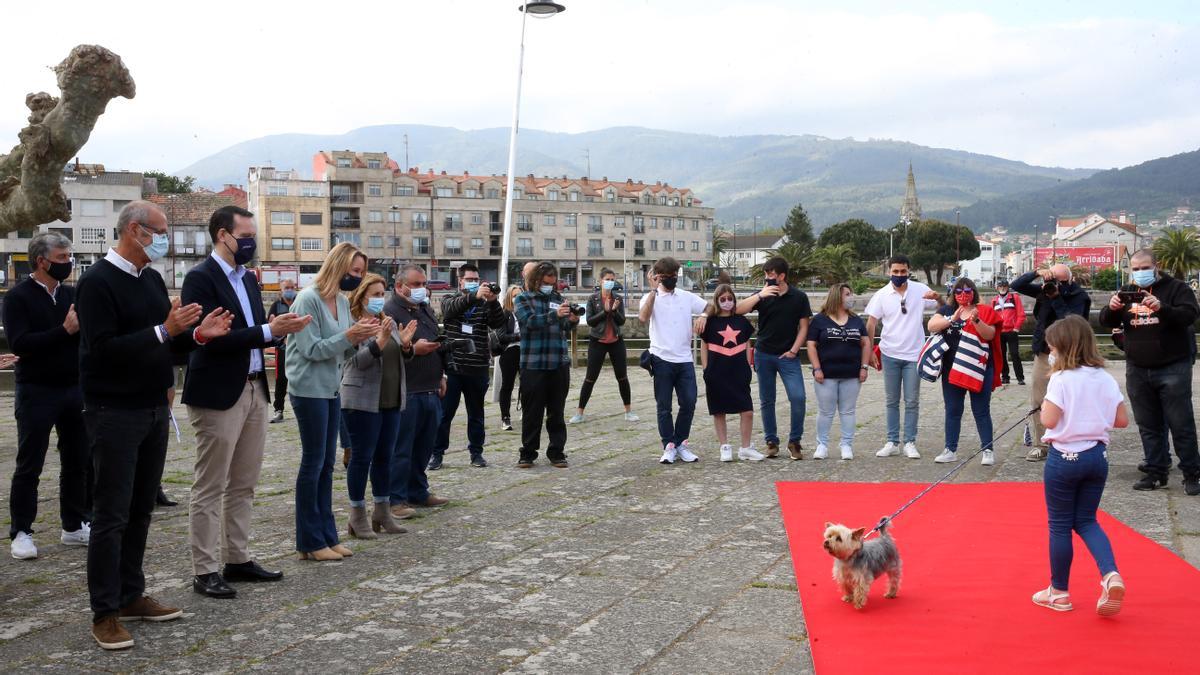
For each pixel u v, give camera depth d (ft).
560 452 31.07
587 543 21.02
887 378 32.35
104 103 34.06
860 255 370.32
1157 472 25.93
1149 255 25.54
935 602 16.29
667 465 31.19
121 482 14.96
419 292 24.35
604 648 14.43
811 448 34.68
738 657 14.02
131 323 15.38
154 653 14.35
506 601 16.87
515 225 280.51
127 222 15.38
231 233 17.42
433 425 24.98
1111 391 15.74
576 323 31.42
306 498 19.61
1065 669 13.03
